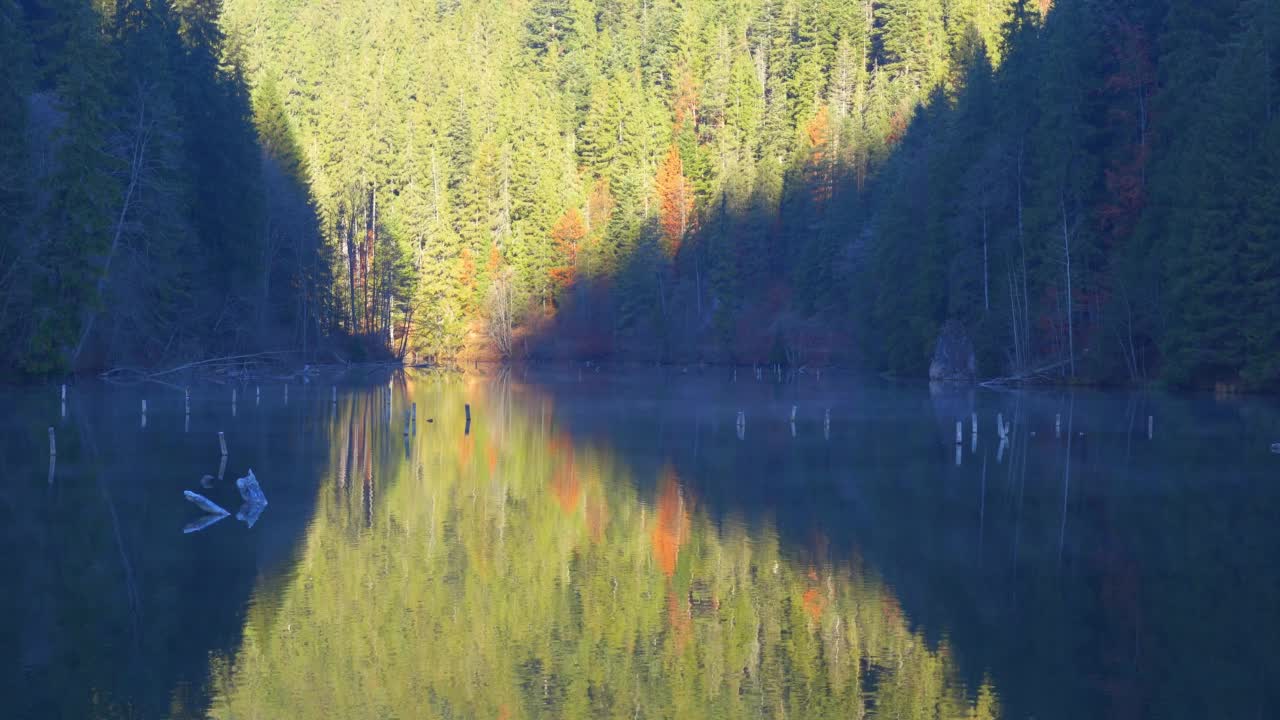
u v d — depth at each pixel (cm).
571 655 1750
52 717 1445
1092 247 6762
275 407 5494
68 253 5266
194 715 1468
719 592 2103
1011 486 3244
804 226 10794
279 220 8444
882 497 3091
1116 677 1634
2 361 5541
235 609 1947
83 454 3541
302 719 1466
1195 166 5959
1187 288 5953
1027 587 2117
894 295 8138
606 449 4169
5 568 2155
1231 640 1791
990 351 7375
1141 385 6575
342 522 2692
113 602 1956
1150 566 2273
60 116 5778
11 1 5369
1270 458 3741
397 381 8256
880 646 1789
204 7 7488
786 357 9912
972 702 1542
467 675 1647
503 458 3894
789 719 1494
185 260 6688
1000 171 7131
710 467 3675
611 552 2423
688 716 1490
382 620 1903
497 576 2205
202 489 3014
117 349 6275
